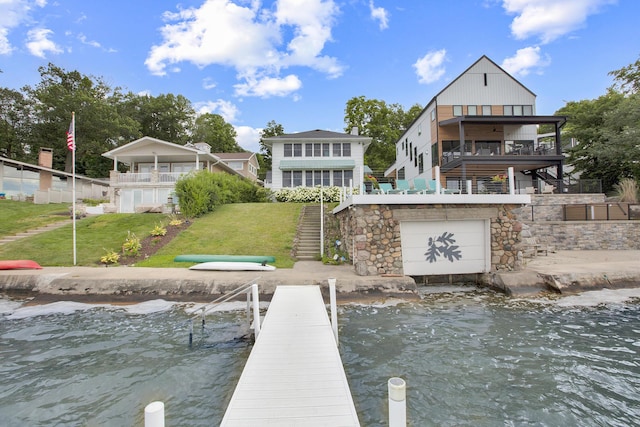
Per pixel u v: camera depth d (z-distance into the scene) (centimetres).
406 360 577
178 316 833
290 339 533
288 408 343
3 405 448
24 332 724
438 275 1155
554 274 1033
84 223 1855
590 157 2745
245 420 321
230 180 2402
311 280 1015
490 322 765
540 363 559
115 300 954
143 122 5228
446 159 2477
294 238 1636
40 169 2828
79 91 3972
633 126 2278
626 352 599
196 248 1498
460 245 1132
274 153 2870
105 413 430
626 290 1016
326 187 2588
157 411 242
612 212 1766
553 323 754
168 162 2872
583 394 464
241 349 637
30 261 1221
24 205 2370
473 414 420
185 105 5662
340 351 616
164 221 1862
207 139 5847
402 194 1161
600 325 738
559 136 2314
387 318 801
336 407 346
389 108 4988
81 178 3262
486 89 2611
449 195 1102
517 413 422
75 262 1311
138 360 587
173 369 553
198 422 409
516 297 977
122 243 1544
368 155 4722
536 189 2303
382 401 453
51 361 583
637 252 1545
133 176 2550
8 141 3928
